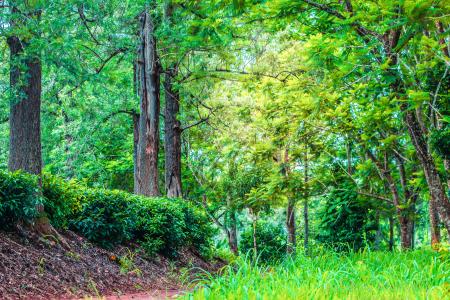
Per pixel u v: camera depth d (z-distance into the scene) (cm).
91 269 1201
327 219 2733
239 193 2850
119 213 1483
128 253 1505
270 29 1416
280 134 2205
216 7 998
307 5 1112
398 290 674
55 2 1448
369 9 1171
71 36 1503
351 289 684
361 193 2228
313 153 2228
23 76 1323
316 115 1881
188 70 2453
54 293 960
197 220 2066
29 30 1398
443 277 814
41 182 1287
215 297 603
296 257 943
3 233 1110
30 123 1364
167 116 2539
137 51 2233
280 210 4403
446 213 1085
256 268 761
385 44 1052
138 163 2222
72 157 2981
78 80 1769
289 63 2445
